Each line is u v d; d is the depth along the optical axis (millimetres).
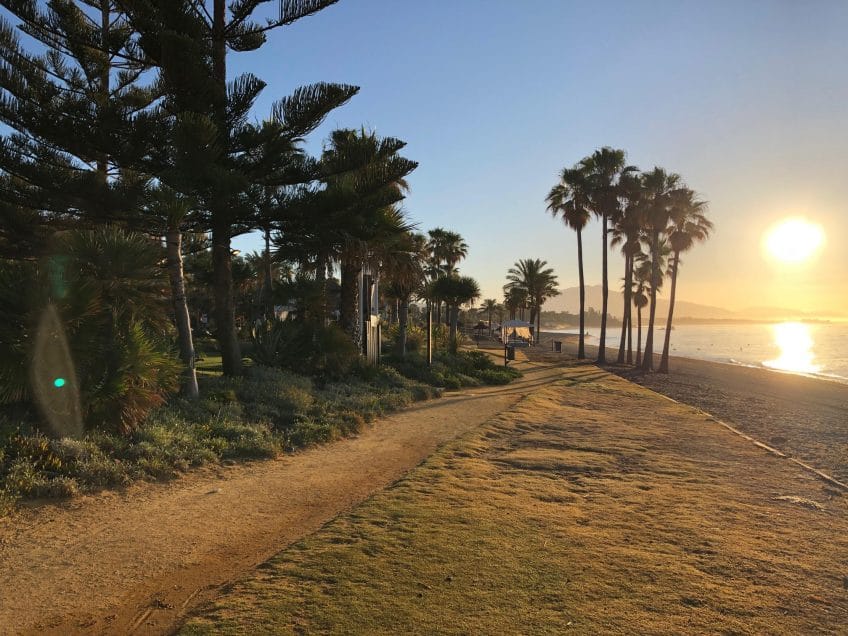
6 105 11336
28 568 4254
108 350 7648
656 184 39719
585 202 44438
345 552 4434
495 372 25766
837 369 51219
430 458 8211
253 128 12750
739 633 3332
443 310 75812
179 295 10500
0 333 6848
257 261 25203
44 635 3311
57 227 15172
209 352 26641
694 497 6625
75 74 16000
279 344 15859
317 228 13719
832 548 5008
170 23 11664
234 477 7176
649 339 40656
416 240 22203
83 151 12812
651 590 3889
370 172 13680
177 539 4969
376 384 16703
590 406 16469
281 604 3533
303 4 12586
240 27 13055
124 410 7656
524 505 5945
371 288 22547
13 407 7359
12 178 12969
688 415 15414
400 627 3266
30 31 14102
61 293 7223
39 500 5605
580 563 4340
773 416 17734
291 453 8742
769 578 4219
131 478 6473
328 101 12477
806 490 7336
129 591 3924
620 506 6102
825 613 3660
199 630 3209
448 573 4066
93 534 5004
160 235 13156
